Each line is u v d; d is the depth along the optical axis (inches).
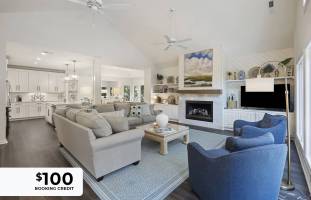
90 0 116.0
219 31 183.8
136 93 481.7
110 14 201.9
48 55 217.9
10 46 174.2
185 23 186.7
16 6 144.1
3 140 149.5
